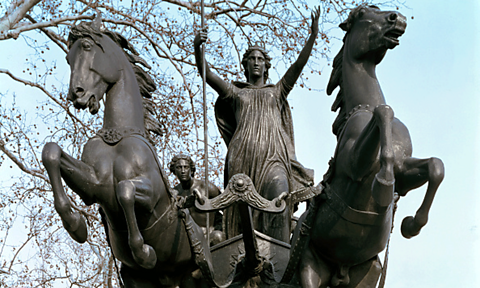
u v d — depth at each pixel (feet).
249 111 32.07
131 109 26.76
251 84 33.04
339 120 26.78
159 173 26.11
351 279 26.43
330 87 27.84
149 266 24.94
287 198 25.31
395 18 26.12
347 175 24.95
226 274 28.25
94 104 26.08
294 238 26.68
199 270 27.43
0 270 46.11
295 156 33.01
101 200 25.34
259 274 27.55
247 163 31.27
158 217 25.99
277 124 32.04
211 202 25.13
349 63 26.91
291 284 26.89
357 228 25.09
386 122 23.02
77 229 24.58
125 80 27.09
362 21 26.86
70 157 24.95
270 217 30.01
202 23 31.04
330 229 25.44
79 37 26.76
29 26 43.60
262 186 30.91
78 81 25.93
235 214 30.71
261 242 28.55
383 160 22.67
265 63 33.50
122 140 25.94
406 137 25.13
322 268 26.18
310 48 32.19
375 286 26.45
